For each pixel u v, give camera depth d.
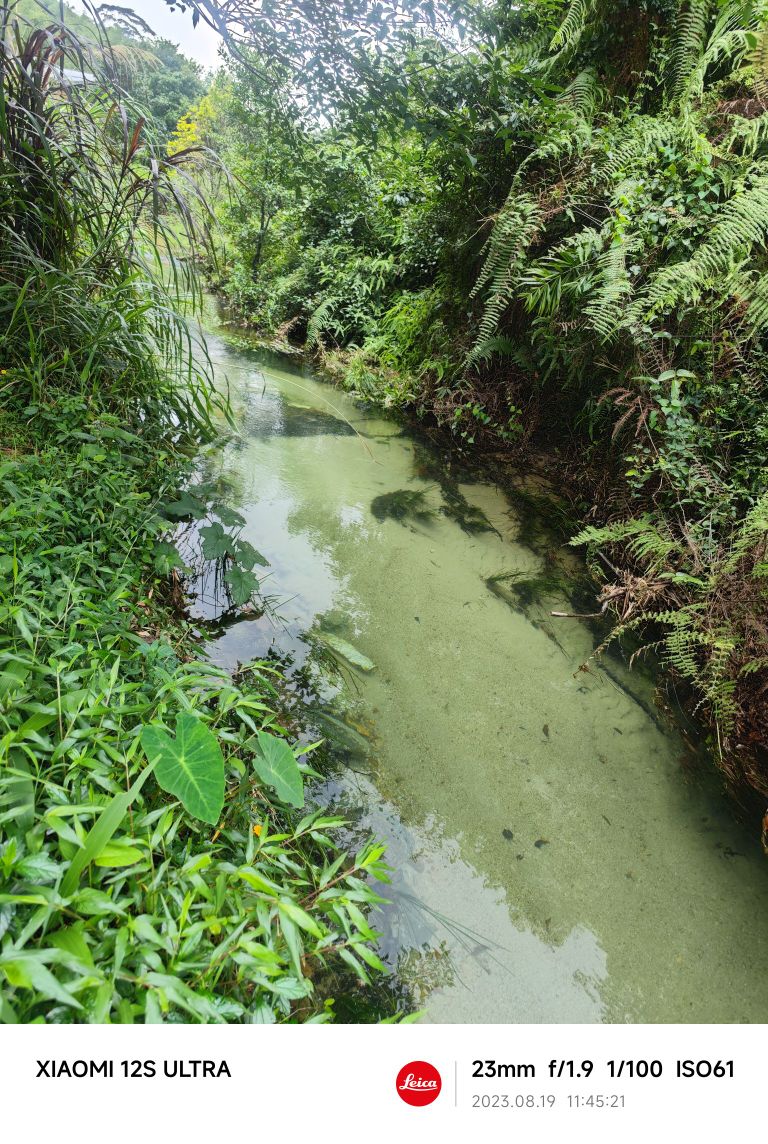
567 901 1.54
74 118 2.84
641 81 3.11
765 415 2.37
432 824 1.68
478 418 4.04
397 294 5.54
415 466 3.86
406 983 1.31
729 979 1.41
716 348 2.49
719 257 2.44
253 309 7.24
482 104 2.73
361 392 5.06
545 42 3.36
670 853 1.70
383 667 2.22
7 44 2.55
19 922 0.84
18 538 1.74
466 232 3.93
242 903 1.09
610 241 2.86
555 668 2.34
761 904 1.59
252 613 2.35
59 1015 0.82
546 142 3.02
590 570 2.90
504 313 3.79
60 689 1.27
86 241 3.18
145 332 3.19
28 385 2.58
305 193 5.46
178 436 3.40
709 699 2.10
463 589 2.73
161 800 1.24
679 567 2.42
